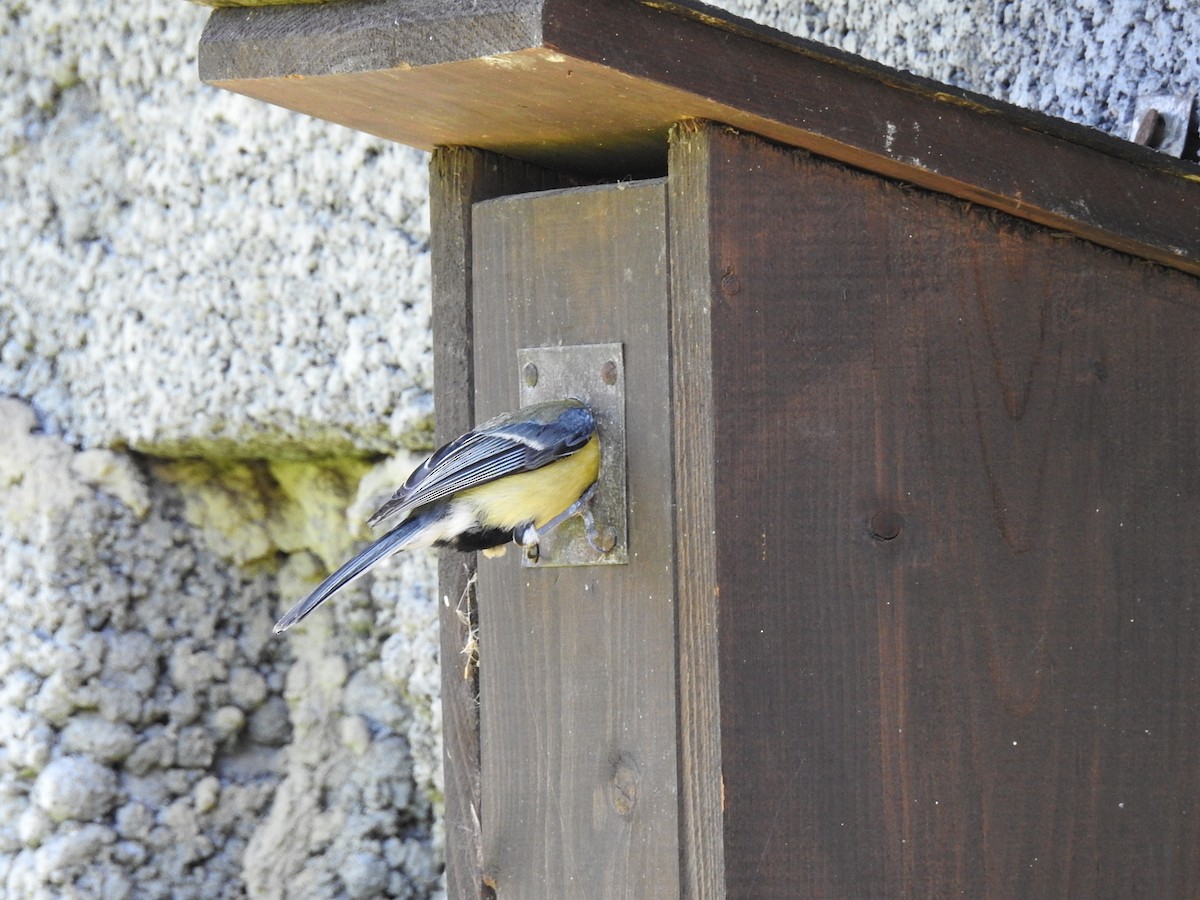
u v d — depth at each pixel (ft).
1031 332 17.84
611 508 17.67
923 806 17.30
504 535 18.10
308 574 28.09
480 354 18.95
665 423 17.39
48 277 28.04
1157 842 17.81
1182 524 18.08
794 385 17.13
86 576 26.78
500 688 18.66
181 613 27.35
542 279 18.39
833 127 16.51
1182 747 17.94
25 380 28.09
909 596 17.38
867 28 23.47
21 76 28.63
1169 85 21.24
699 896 16.97
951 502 17.53
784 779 16.97
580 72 15.92
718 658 16.81
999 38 22.50
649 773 17.42
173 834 26.55
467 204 19.20
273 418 26.45
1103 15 21.79
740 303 17.01
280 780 27.35
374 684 27.30
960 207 17.70
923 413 17.49
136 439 27.17
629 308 17.69
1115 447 17.98
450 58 15.97
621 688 17.67
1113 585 17.90
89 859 25.98
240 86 17.43
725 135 16.97
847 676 17.16
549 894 18.17
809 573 17.11
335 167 26.30
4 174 28.50
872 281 17.38
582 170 20.01
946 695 17.43
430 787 26.68
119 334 27.45
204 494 27.89
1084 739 17.74
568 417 17.54
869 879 17.11
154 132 27.50
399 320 25.84
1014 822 17.52
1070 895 17.58
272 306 26.58
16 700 26.30
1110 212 17.61
